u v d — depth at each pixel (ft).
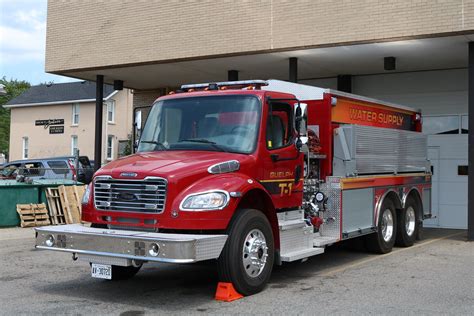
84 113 135.64
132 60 47.62
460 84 49.49
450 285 25.04
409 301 22.02
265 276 23.29
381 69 50.60
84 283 25.85
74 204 51.03
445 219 49.78
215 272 28.66
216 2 44.04
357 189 30.96
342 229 29.30
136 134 27.35
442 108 50.24
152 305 21.61
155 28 46.60
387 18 38.19
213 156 23.31
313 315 19.88
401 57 44.83
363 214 31.68
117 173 22.41
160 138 25.89
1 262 31.45
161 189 21.34
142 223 21.79
